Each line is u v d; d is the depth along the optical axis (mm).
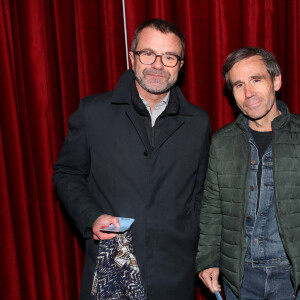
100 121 1276
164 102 1303
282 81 1739
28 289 1710
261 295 1237
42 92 1577
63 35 1570
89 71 1620
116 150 1261
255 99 1157
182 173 1295
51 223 1685
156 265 1252
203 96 1699
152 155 1254
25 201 1633
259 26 1624
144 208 1239
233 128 1290
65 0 1557
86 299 1308
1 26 1495
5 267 1659
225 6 1609
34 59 1549
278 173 1153
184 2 1602
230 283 1254
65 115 1634
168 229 1261
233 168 1244
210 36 1638
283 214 1147
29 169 1651
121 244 1152
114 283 1134
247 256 1237
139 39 1247
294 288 1152
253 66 1162
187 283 1314
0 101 1545
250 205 1211
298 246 1151
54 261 1719
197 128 1333
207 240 1352
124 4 1604
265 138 1221
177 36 1250
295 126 1192
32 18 1522
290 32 1663
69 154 1308
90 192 1331
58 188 1282
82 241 1831
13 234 1649
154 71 1214
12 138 1575
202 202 1391
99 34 1620
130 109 1268
